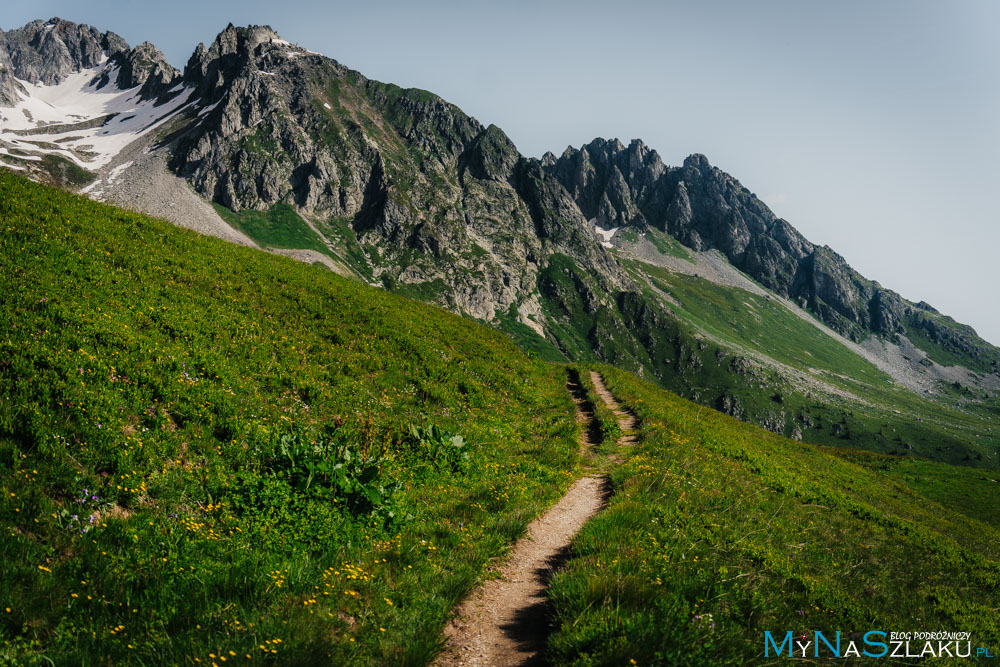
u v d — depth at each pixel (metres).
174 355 13.26
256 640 5.75
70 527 7.26
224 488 9.59
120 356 11.95
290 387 15.56
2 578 5.99
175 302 17.03
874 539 17.47
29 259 14.84
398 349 23.05
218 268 22.00
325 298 24.50
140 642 5.68
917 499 39.69
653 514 11.94
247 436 11.59
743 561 10.03
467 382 23.16
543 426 22.48
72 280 14.77
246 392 13.69
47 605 5.90
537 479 15.35
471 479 14.18
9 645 5.21
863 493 30.44
